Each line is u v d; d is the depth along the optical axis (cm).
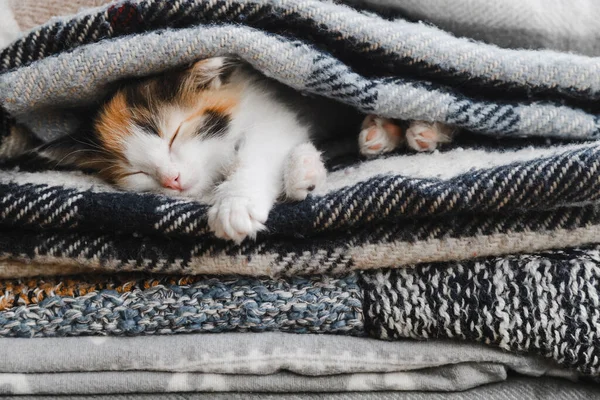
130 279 49
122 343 48
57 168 53
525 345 47
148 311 48
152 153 54
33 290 49
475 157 49
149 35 49
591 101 50
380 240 48
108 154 54
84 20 50
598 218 47
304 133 56
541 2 51
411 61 49
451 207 47
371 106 49
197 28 49
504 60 49
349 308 48
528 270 47
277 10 49
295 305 48
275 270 48
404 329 48
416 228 48
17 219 48
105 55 49
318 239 48
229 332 48
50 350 48
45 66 49
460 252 48
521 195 46
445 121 49
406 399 48
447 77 49
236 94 55
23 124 52
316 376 48
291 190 50
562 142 50
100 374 48
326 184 50
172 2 49
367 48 49
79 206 48
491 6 51
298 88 50
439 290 47
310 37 49
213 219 47
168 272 49
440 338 48
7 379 47
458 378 48
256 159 53
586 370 47
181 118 54
